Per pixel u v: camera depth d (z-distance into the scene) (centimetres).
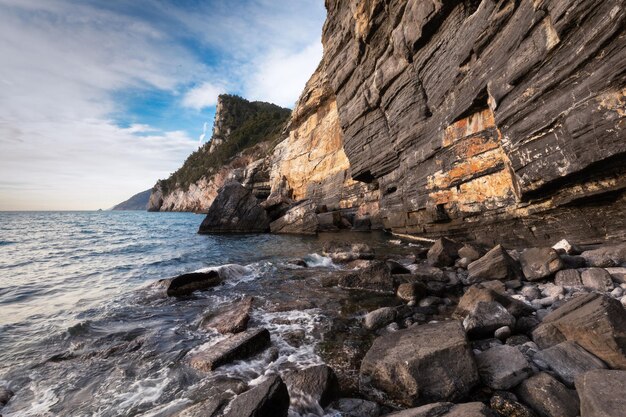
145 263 1529
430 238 1684
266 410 350
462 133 1291
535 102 870
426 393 390
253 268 1270
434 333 483
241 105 14800
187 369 513
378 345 494
